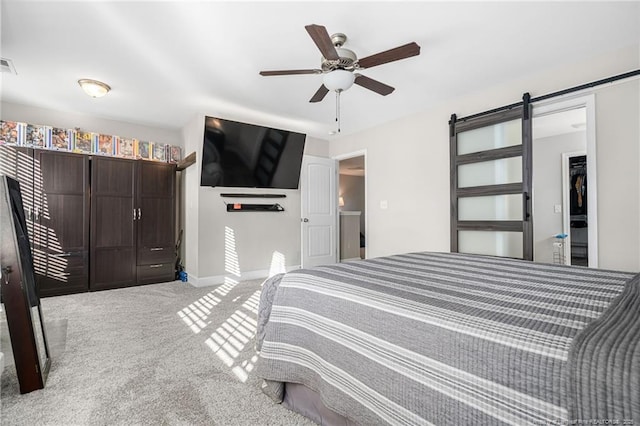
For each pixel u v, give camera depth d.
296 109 3.88
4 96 3.40
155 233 4.25
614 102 2.45
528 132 2.91
